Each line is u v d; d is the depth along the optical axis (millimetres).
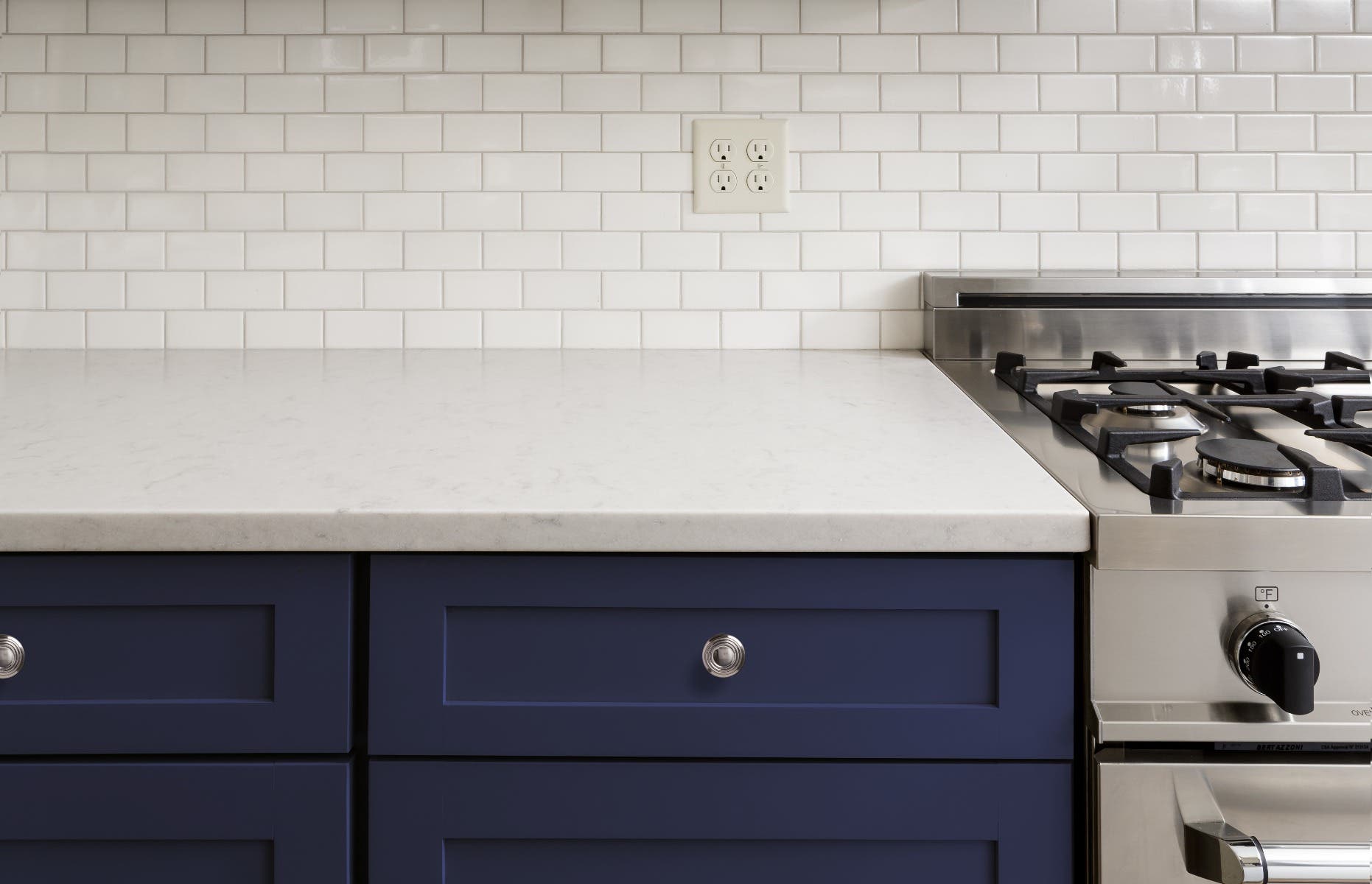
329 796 901
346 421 1170
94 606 895
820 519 865
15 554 888
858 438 1103
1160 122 1656
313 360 1585
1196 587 876
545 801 910
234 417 1188
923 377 1461
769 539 869
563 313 1678
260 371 1494
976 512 865
